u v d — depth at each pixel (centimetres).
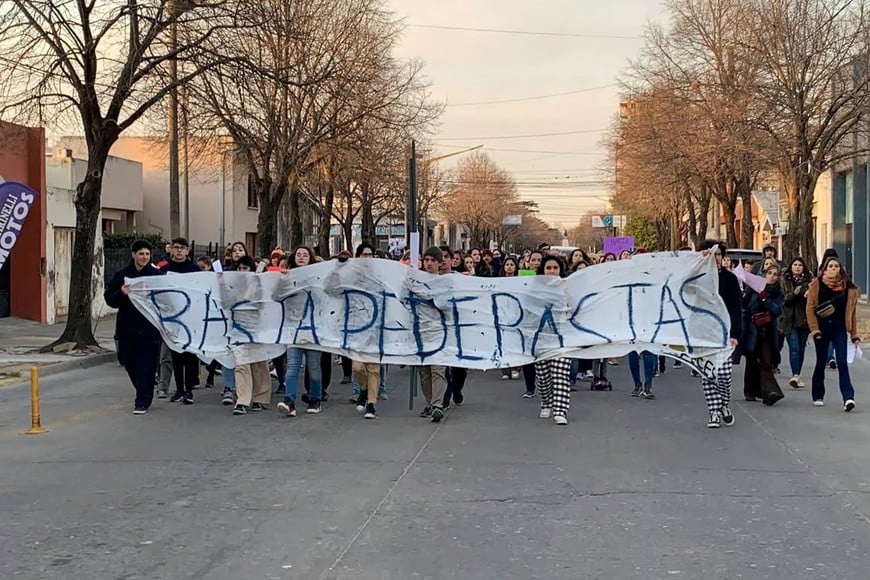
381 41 3116
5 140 2273
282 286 1146
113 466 828
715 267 1053
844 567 546
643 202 5416
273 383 1448
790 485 751
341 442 938
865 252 3612
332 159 3459
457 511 671
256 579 525
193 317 1159
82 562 559
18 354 1753
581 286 1102
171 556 569
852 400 1128
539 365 1106
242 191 5194
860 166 3447
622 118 4806
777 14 2438
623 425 1041
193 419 1087
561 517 655
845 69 2412
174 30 1822
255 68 1823
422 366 1117
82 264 1803
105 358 1753
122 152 4978
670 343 1056
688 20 3114
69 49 1773
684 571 538
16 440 959
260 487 745
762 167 2895
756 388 1220
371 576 529
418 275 1126
